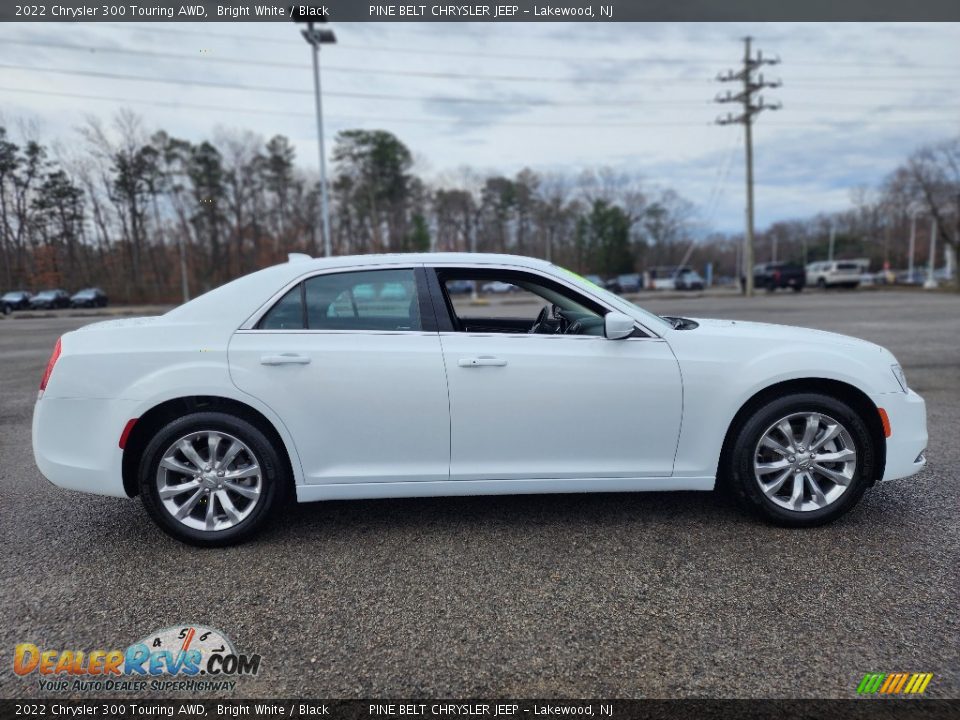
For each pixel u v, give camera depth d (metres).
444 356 3.13
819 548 3.05
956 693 2.03
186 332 3.12
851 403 3.37
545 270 3.38
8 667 2.24
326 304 3.20
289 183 55.78
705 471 3.28
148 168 46.56
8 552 3.14
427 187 70.00
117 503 3.84
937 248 65.12
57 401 3.07
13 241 44.22
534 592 2.70
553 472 3.23
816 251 82.38
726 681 2.11
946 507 3.53
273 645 2.35
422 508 3.67
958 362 8.78
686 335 3.29
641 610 2.54
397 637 2.39
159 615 2.56
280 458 3.20
